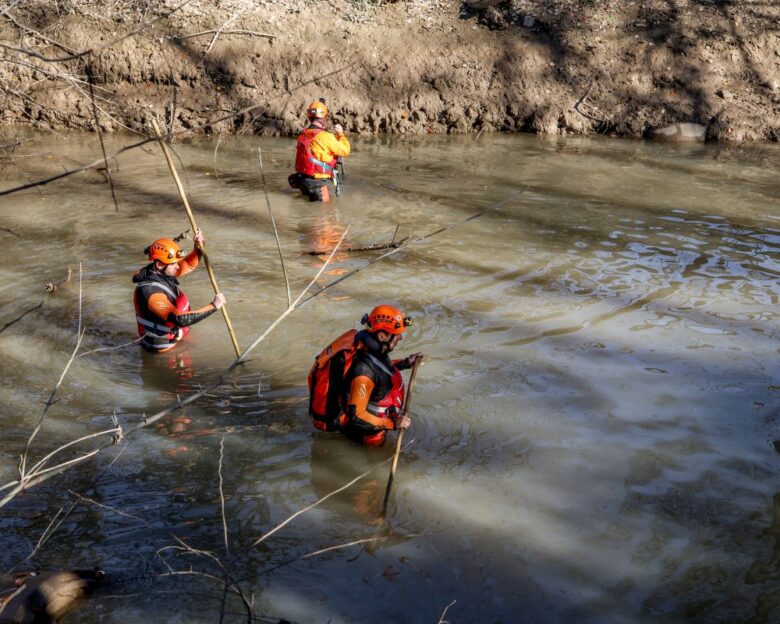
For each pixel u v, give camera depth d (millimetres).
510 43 14930
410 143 14023
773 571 4566
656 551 4734
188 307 7246
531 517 5031
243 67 14586
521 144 13906
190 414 6188
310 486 5363
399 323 5531
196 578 4555
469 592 4434
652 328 7469
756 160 12930
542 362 6863
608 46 14906
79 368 6809
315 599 4395
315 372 5738
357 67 14695
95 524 4977
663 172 12305
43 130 14391
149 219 10391
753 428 5957
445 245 9523
